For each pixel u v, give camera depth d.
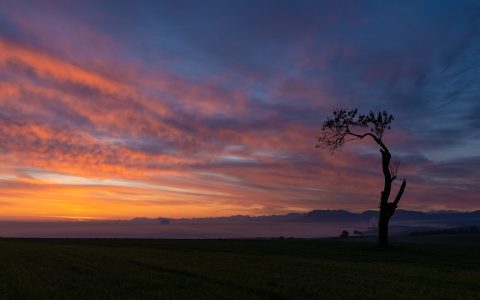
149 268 30.48
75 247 52.44
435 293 21.48
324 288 22.33
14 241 68.50
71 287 22.81
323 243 63.91
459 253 46.88
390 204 53.22
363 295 20.62
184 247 53.56
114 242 65.88
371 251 48.66
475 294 21.56
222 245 58.09
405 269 31.59
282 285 23.11
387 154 53.88
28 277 26.27
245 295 20.39
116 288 22.42
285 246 56.03
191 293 20.92
